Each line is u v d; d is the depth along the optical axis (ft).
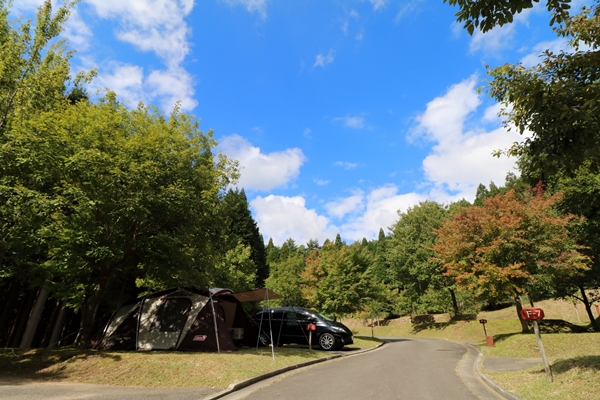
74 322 69.82
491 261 60.80
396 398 22.12
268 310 57.00
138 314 44.01
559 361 28.07
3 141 34.88
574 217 59.98
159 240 42.47
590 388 18.95
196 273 44.91
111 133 39.58
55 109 40.01
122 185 36.88
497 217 63.93
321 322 53.98
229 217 49.47
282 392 24.39
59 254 41.27
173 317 42.98
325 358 42.78
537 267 58.65
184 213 42.01
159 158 40.50
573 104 18.47
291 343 55.62
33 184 35.83
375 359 43.34
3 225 34.88
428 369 34.83
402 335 118.01
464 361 42.55
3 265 38.65
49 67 40.32
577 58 20.35
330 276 89.56
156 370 30.35
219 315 43.16
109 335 44.04
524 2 15.26
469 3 16.05
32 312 57.82
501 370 32.42
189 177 43.21
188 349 40.68
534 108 19.85
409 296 133.28
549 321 75.56
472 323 101.71
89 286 46.93
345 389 24.86
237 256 100.48
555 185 60.29
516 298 63.52
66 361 34.68
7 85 35.86
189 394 23.95
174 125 45.47
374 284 92.73
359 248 94.99
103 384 28.37
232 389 25.41
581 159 19.11
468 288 62.85
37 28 39.93
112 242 39.32
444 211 131.75
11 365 35.17
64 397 22.88
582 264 57.26
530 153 21.59
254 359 35.53
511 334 65.77
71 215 39.42
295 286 127.65
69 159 34.22
